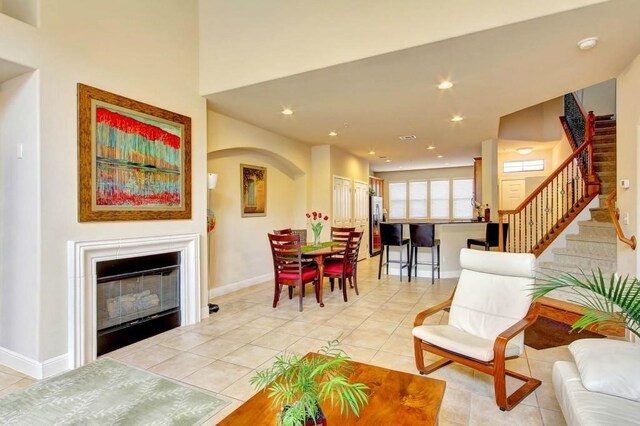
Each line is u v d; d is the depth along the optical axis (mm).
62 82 2781
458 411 2184
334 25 3295
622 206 3439
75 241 2836
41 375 2643
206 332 3627
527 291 2531
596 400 1610
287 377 1379
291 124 5465
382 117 5051
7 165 2857
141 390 2461
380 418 1491
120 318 3270
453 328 2758
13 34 2496
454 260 6457
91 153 2957
